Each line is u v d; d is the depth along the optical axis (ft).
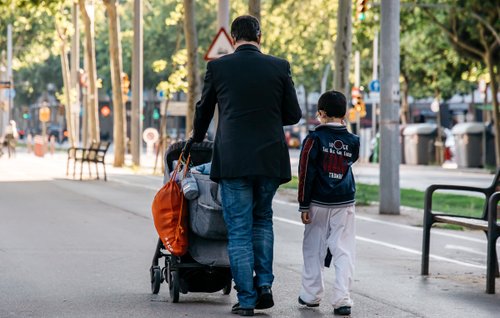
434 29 268.21
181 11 234.38
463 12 230.07
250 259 48.67
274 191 49.60
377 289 60.44
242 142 48.62
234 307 49.93
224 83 49.19
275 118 49.42
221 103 49.37
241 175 48.39
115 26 248.52
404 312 52.08
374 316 50.60
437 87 351.87
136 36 245.65
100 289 57.93
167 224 51.19
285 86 49.65
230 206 48.78
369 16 231.50
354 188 51.29
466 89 379.35
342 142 50.78
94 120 272.31
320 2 256.52
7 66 436.76
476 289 61.41
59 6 241.14
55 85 566.36
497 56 238.48
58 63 557.74
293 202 139.64
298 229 100.07
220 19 151.53
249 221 48.85
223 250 51.57
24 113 540.93
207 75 49.85
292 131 531.09
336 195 50.55
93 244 80.18
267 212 50.11
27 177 186.80
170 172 54.39
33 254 73.31
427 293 59.26
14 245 78.69
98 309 51.29
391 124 121.29
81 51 526.98
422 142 312.29
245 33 50.11
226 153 48.62
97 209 115.24
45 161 280.92
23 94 597.52
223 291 56.59
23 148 463.42
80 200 129.18
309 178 50.44
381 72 121.49
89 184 167.94
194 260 53.11
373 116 341.00
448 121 571.28
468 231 103.24
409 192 164.66
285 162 49.60
